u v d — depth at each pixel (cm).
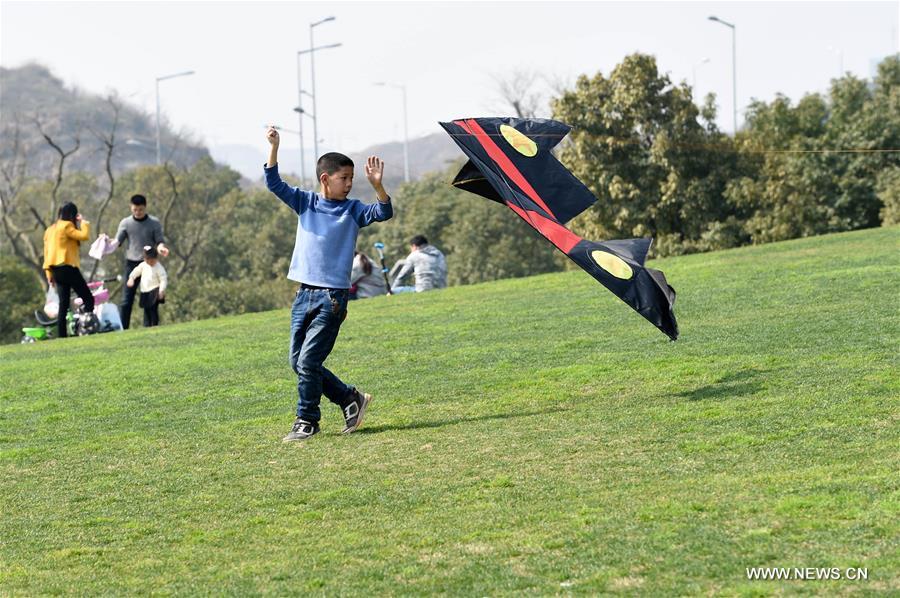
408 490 1141
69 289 3450
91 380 2127
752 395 1416
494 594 823
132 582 931
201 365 2202
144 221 3584
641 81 8631
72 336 3541
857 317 1930
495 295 2997
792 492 987
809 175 9500
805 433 1198
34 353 2722
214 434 1544
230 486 1232
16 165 15875
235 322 3094
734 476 1062
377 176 1455
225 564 962
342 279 1457
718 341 1847
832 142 9938
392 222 14750
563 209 1505
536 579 843
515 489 1101
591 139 8688
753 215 8775
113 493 1248
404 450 1326
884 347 1647
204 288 11406
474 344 2130
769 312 2108
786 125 10600
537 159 1526
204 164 19812
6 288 11906
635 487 1062
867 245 3197
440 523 1016
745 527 909
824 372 1510
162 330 3059
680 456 1161
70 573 973
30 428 1692
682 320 2133
